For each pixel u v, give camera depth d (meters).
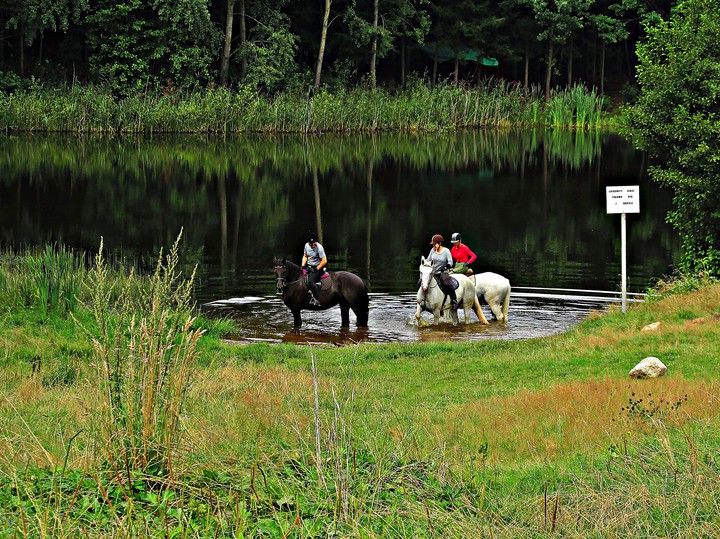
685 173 21.19
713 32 20.48
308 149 57.66
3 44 65.75
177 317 9.02
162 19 65.62
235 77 70.50
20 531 6.55
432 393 13.94
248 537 6.87
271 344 18.00
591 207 37.69
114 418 8.12
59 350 15.83
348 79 76.31
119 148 55.78
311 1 77.31
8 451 8.70
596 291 23.64
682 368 14.11
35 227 31.67
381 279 25.27
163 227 32.28
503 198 39.97
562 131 72.81
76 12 62.59
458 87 77.00
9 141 57.44
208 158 52.41
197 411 10.57
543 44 81.31
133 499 7.27
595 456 9.53
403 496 7.71
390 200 39.16
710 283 19.55
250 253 28.16
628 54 85.00
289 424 10.60
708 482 7.90
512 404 12.42
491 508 7.81
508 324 20.55
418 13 76.94
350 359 16.67
